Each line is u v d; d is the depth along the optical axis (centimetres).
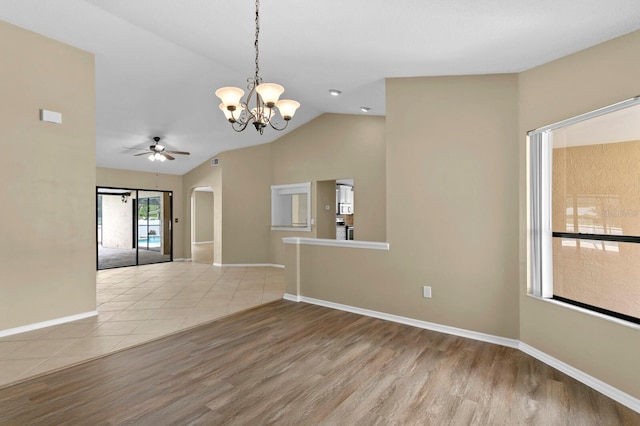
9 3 300
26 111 347
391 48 298
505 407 217
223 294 517
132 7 291
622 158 238
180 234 896
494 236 324
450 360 285
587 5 201
